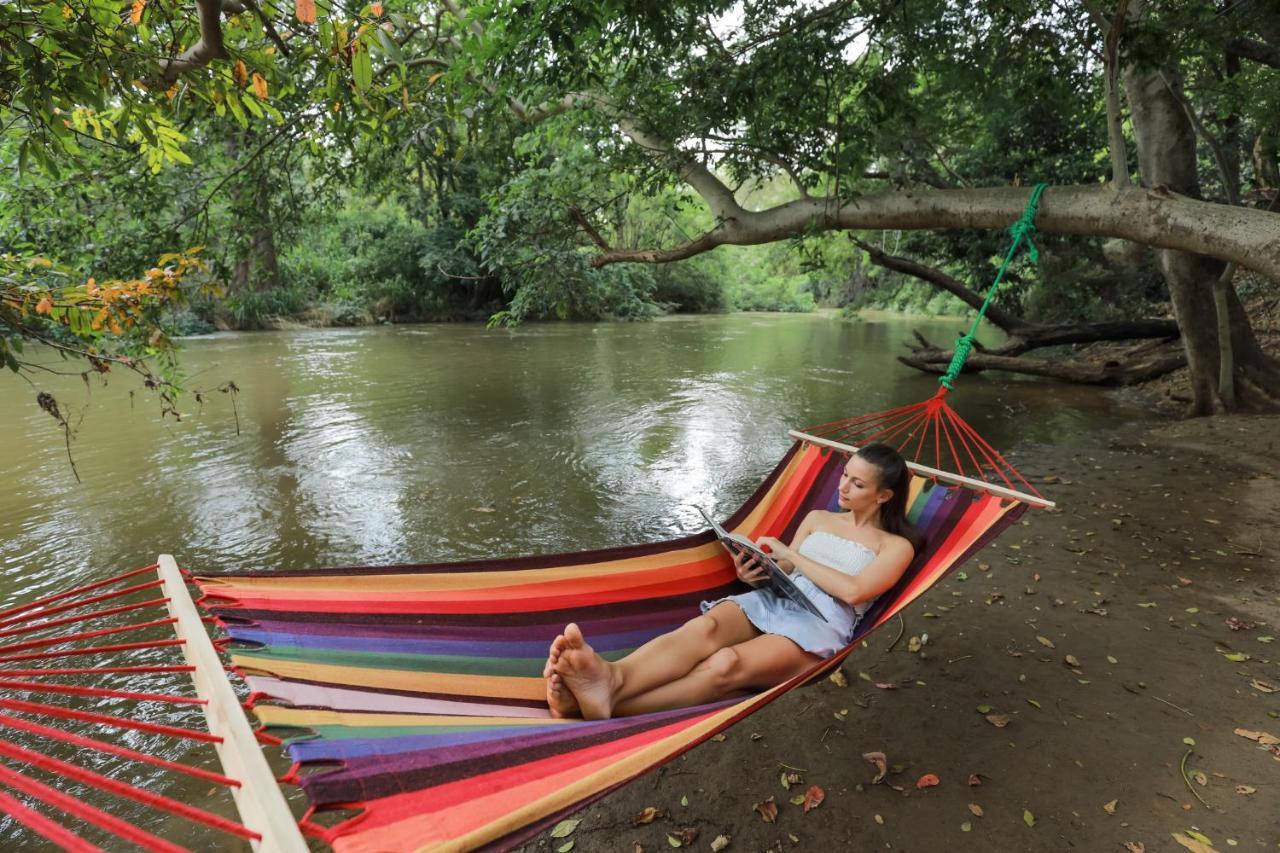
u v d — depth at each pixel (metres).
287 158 7.18
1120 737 2.84
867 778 2.65
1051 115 10.88
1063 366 11.24
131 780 2.74
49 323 3.12
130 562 4.68
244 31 3.03
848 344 17.86
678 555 2.94
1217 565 4.42
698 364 13.80
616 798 2.59
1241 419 7.75
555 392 10.59
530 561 2.60
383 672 1.98
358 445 7.53
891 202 5.45
